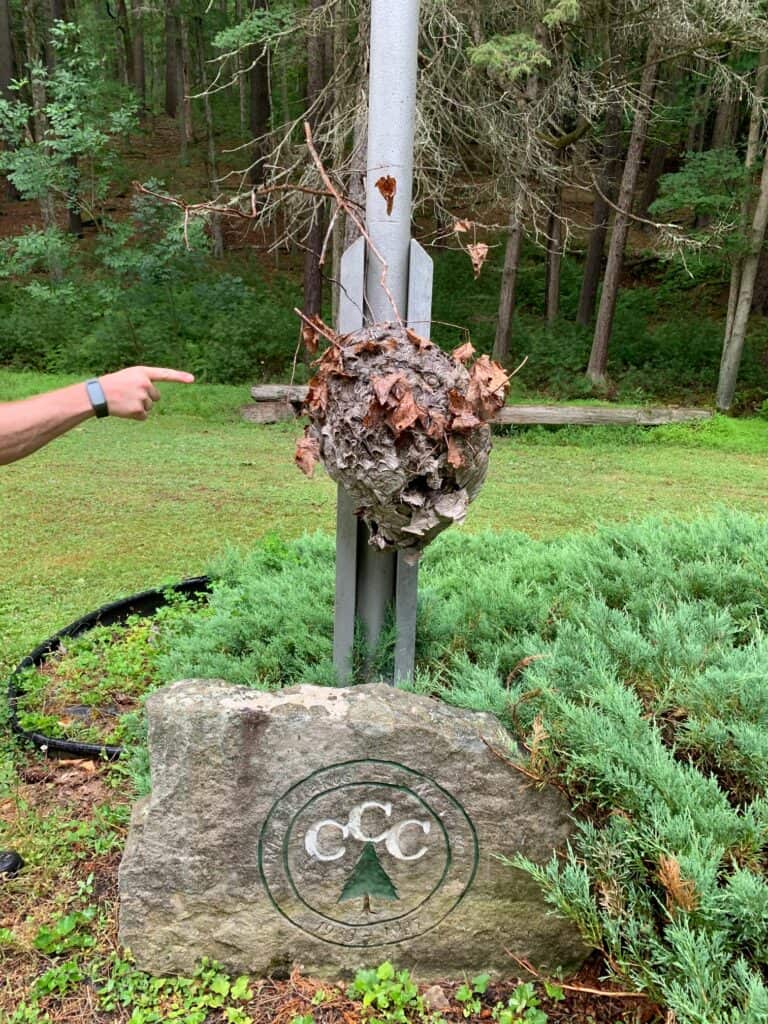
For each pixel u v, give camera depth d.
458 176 13.80
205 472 8.57
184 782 2.17
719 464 10.02
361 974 2.25
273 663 3.11
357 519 2.70
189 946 2.27
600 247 15.76
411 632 2.79
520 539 4.63
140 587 5.18
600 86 10.14
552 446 11.32
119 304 14.31
